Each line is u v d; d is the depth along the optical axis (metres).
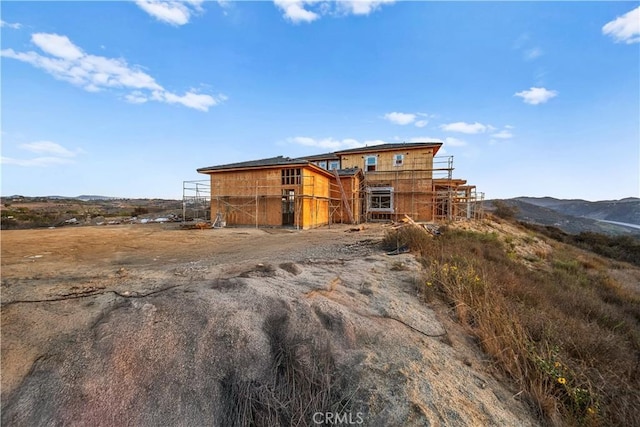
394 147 21.89
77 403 1.94
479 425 2.06
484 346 3.24
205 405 2.12
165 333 2.59
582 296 6.83
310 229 15.93
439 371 2.61
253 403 2.19
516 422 2.23
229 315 2.92
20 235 12.07
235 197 17.64
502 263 8.38
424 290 4.50
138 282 4.08
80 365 2.19
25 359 2.23
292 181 16.45
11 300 3.27
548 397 2.50
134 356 2.32
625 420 2.48
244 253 7.87
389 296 4.16
